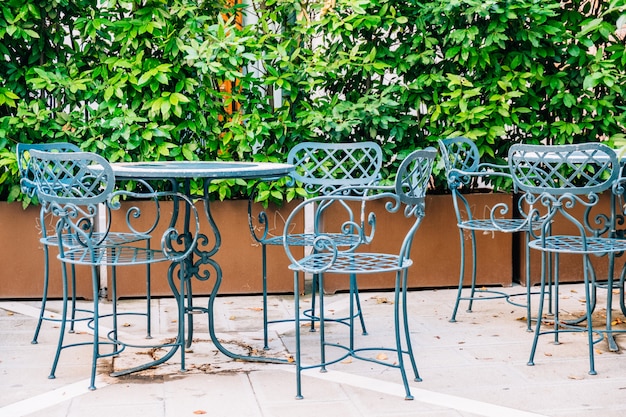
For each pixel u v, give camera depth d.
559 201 3.88
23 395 3.48
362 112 5.33
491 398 3.42
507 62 5.56
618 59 5.64
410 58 5.45
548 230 4.55
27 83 5.28
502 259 5.62
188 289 4.11
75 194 5.19
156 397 3.44
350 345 4.08
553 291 5.52
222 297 5.42
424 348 4.20
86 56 5.50
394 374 3.75
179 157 5.33
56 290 5.30
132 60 5.30
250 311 5.02
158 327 4.64
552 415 3.22
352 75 5.63
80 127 5.24
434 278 5.55
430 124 5.57
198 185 5.30
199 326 4.65
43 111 5.17
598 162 3.91
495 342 4.30
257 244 5.40
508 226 4.73
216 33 5.38
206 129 5.36
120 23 5.22
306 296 5.44
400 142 5.61
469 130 5.46
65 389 3.55
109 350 4.16
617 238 4.51
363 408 3.30
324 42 5.66
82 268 5.29
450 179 4.86
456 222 5.55
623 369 3.81
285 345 4.25
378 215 5.45
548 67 5.71
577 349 4.15
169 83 5.44
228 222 5.38
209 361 3.95
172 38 5.23
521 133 5.75
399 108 5.54
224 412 3.26
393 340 4.34
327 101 5.66
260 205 5.39
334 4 5.41
